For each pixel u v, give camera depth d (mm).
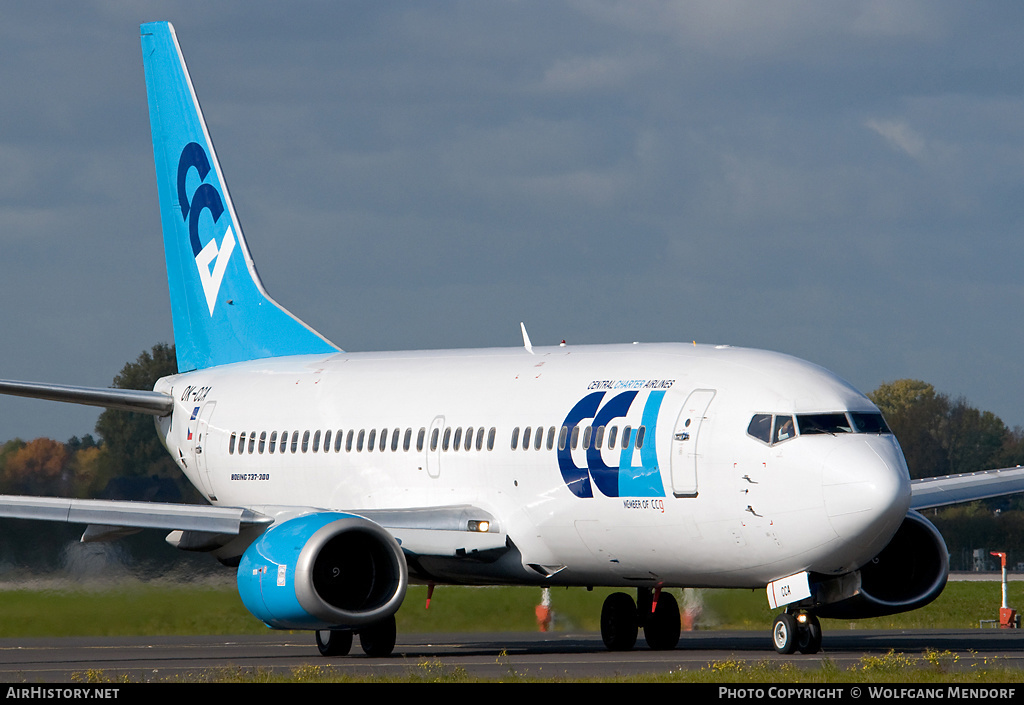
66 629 127875
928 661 74312
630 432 86125
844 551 78812
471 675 73312
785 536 79750
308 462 105375
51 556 131125
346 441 102938
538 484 90188
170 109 125438
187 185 123875
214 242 121688
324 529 85000
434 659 88688
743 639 110812
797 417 80688
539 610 133250
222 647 105625
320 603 83750
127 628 128875
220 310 120750
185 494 166625
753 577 83125
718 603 130500
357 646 101750
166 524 91000
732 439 81750
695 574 85500
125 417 169250
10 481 165750
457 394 97875
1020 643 99812
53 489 166375
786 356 86812
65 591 130375
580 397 90250
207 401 115062
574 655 90938
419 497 97688
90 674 71688
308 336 115125
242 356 118875
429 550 91938
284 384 110625
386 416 101125
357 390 105062
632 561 87438
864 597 90500
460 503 94938
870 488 77188
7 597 129500
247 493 110438
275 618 85438
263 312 118062
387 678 70000
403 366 104500
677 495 83375
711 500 82125
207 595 131500
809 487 78688
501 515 92438
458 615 132375
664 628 97500
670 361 88875
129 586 131250
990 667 74188
